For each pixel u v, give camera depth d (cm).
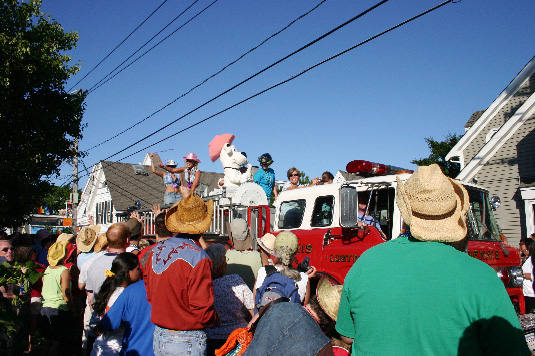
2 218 1612
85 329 570
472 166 1597
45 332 622
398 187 240
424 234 216
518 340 185
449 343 191
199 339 359
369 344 208
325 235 700
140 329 416
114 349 456
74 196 2541
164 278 358
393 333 201
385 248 225
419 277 203
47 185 1720
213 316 364
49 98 1716
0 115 1495
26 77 1559
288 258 472
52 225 4341
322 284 384
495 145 1559
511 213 1502
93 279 525
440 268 202
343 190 614
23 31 1600
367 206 663
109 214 3722
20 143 1609
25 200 1636
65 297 631
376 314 207
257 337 252
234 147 1221
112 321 416
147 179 3744
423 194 220
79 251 694
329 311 366
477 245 627
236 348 351
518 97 1795
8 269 367
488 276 196
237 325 438
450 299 193
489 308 189
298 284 468
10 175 1548
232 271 552
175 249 369
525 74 1780
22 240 950
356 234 665
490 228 718
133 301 419
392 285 206
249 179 1209
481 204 722
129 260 472
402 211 231
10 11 1561
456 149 1939
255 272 558
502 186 1533
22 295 401
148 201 3372
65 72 1695
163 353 354
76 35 1750
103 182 3828
